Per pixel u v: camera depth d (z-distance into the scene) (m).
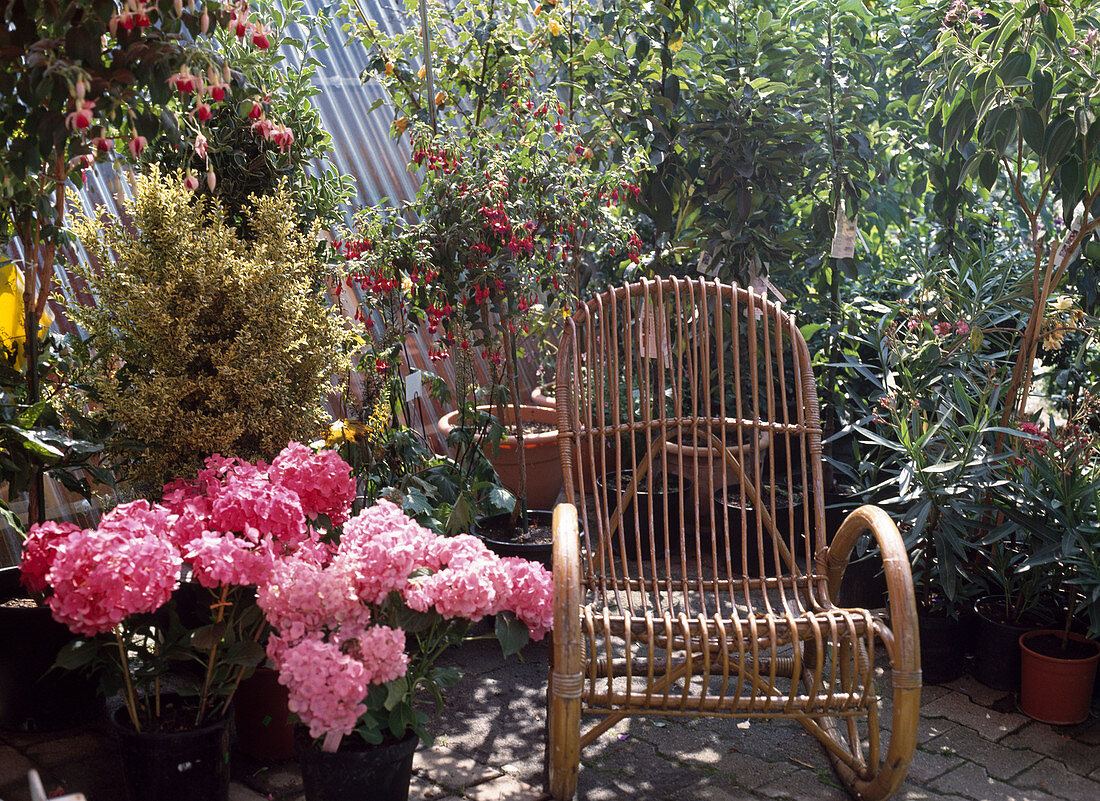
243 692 2.29
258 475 2.18
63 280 3.10
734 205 3.82
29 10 2.02
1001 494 2.83
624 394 3.98
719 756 2.40
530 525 3.50
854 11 3.92
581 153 3.28
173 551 1.93
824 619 2.10
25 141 2.08
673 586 2.40
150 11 2.10
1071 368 3.78
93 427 2.52
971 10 2.99
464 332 3.22
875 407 3.46
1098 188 2.80
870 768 2.14
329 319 2.73
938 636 2.76
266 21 3.24
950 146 3.04
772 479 2.49
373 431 3.02
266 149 2.98
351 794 1.92
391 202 4.27
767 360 2.55
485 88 3.49
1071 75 2.76
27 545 2.01
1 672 2.34
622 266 4.09
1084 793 2.24
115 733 1.98
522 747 2.43
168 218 2.55
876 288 4.34
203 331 2.60
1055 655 2.57
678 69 3.93
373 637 1.88
